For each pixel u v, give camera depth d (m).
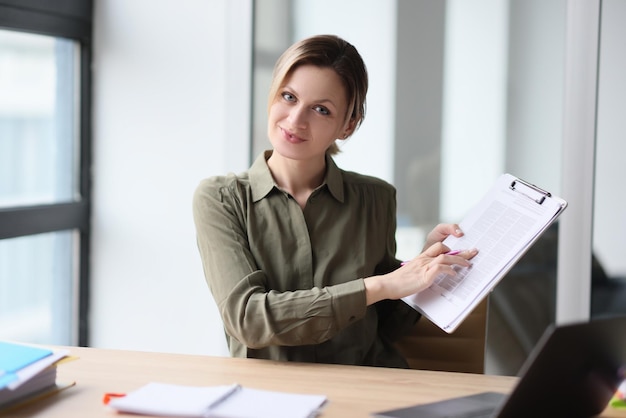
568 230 2.77
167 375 1.49
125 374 1.49
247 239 1.75
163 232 3.10
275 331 1.58
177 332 3.11
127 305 3.16
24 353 1.40
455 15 2.85
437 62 2.87
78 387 1.41
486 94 2.84
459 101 2.86
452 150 2.88
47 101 3.01
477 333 1.89
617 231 2.75
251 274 1.65
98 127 3.14
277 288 1.74
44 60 2.98
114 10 3.10
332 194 1.80
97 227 3.17
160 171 3.09
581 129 2.75
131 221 3.13
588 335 1.15
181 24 3.03
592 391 1.24
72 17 2.99
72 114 3.12
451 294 1.54
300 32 2.98
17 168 2.89
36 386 1.35
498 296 2.86
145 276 3.13
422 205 2.92
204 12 3.01
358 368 1.57
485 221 1.63
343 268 1.77
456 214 2.89
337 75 1.66
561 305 2.79
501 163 2.84
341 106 1.68
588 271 2.77
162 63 3.06
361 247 1.80
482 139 2.85
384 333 1.89
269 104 1.70
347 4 2.94
